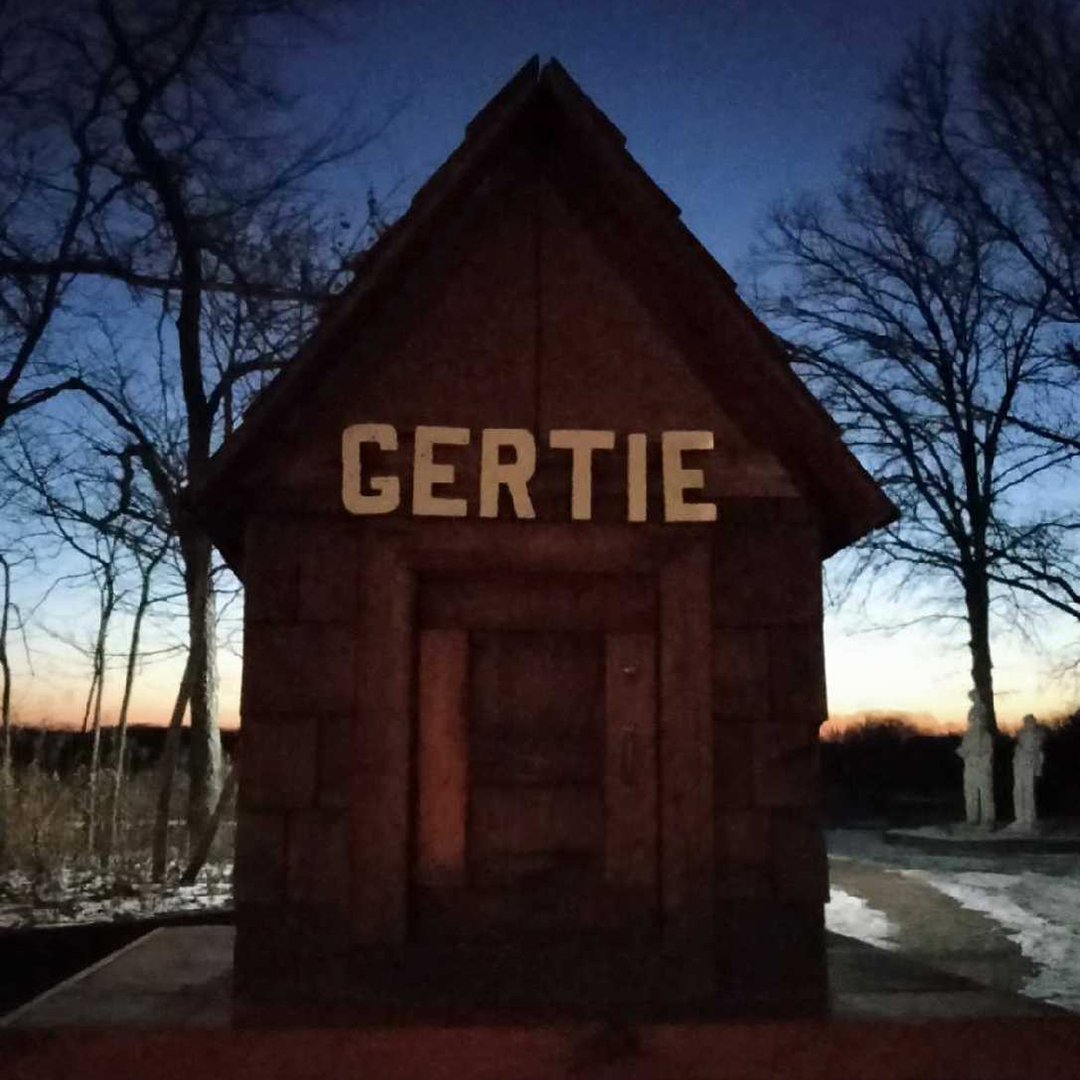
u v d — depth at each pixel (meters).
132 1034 5.03
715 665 5.91
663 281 6.25
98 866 15.30
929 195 27.16
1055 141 25.33
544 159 6.35
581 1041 5.07
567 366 6.17
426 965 5.62
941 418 27.80
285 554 5.89
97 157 16.25
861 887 17.14
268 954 5.61
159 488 16.38
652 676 5.94
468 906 5.74
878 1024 5.17
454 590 5.99
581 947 5.68
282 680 5.80
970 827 26.03
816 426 5.93
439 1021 5.18
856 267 28.02
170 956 7.12
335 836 5.70
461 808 5.82
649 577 6.02
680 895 5.71
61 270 16.38
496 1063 5.03
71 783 17.27
